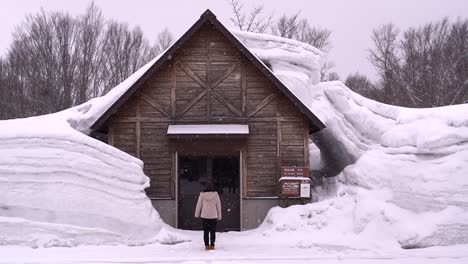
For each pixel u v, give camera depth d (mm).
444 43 34469
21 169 12047
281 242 12344
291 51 18281
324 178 18250
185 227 15359
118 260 9336
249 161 15391
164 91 15602
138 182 13008
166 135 15414
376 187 13625
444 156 12781
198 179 15602
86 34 35250
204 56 15758
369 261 9359
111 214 12055
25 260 9258
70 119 15906
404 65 36250
